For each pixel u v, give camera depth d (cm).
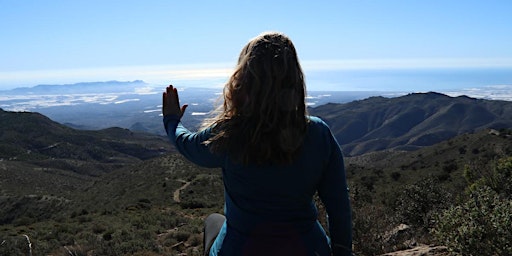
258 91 175
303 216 187
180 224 2186
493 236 407
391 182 4388
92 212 3822
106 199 5500
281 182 179
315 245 189
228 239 191
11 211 5447
